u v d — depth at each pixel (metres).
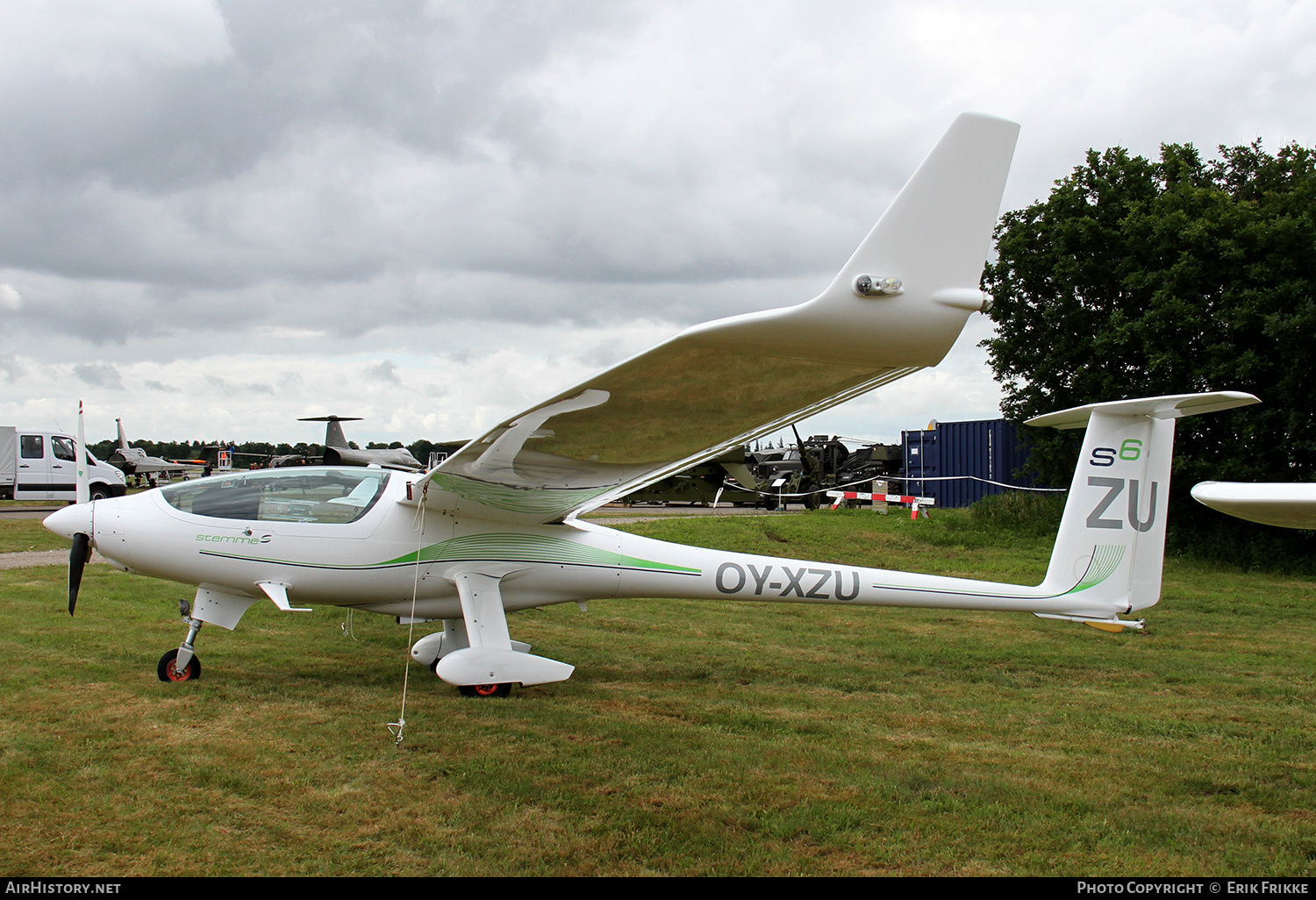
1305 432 12.88
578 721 4.93
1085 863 3.28
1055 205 15.35
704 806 3.71
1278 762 4.48
